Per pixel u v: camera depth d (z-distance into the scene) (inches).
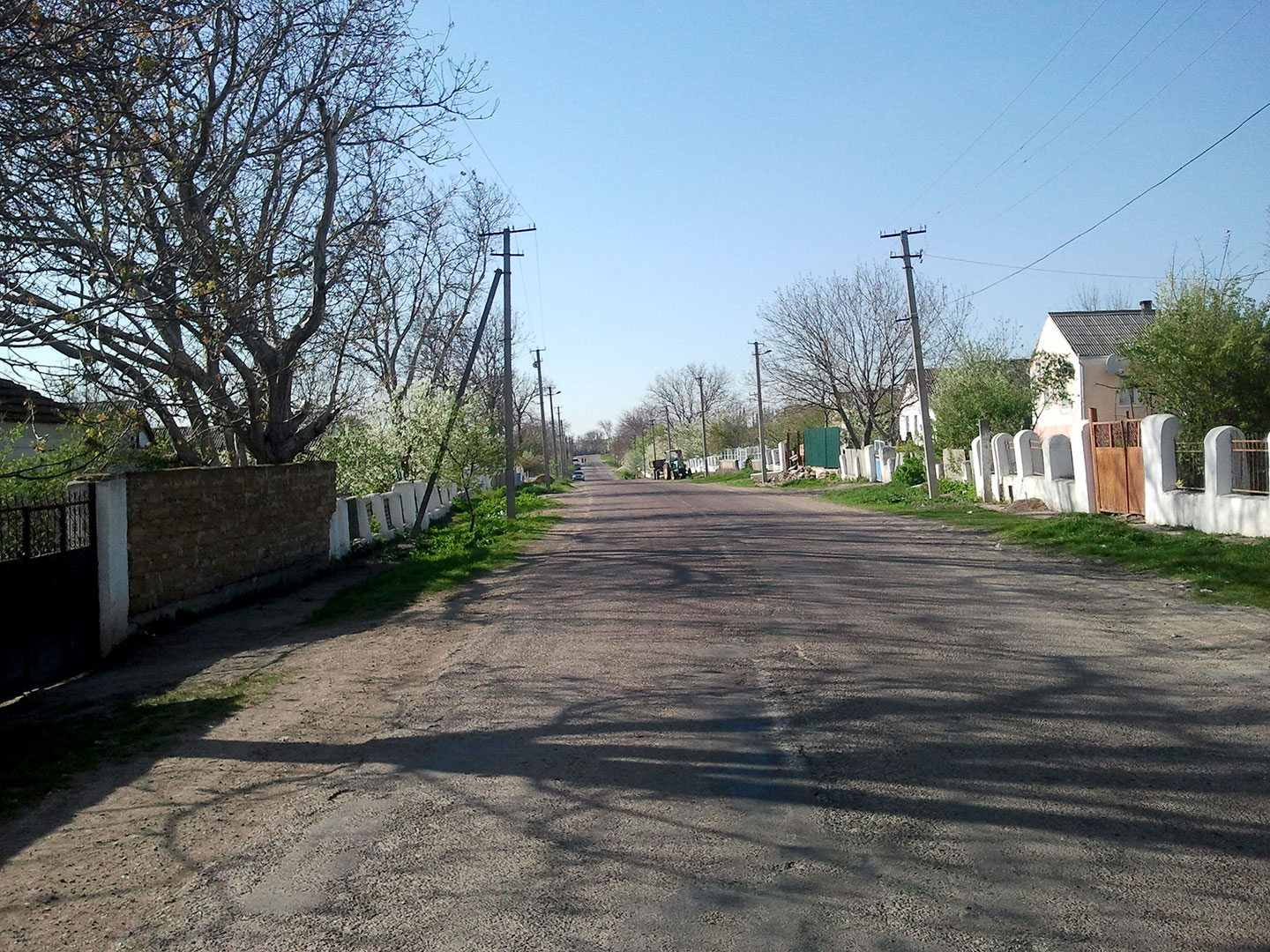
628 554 666.2
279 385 603.5
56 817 207.9
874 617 381.4
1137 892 147.7
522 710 275.7
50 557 343.3
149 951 147.3
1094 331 1291.8
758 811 188.4
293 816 202.1
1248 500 522.3
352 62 518.0
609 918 148.4
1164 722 231.6
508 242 1177.4
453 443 960.9
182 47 361.4
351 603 499.5
